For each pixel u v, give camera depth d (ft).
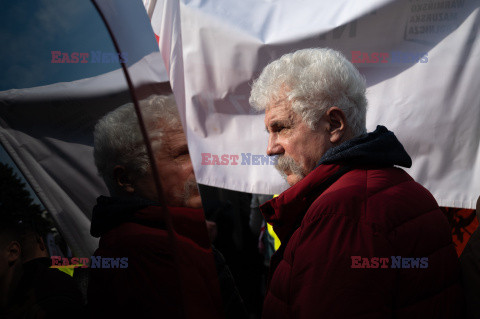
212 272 1.25
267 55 4.73
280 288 2.30
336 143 2.76
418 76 4.20
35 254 1.09
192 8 4.91
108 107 1.12
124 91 1.13
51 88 1.06
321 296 2.00
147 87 1.18
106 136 1.12
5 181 1.04
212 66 4.96
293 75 2.82
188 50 5.00
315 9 4.61
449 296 2.22
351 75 2.84
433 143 4.19
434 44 4.12
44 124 1.06
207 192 7.20
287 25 4.69
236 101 5.02
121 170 1.14
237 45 4.80
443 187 4.17
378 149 2.53
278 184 4.97
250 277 7.47
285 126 2.84
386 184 2.35
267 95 2.94
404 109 4.28
